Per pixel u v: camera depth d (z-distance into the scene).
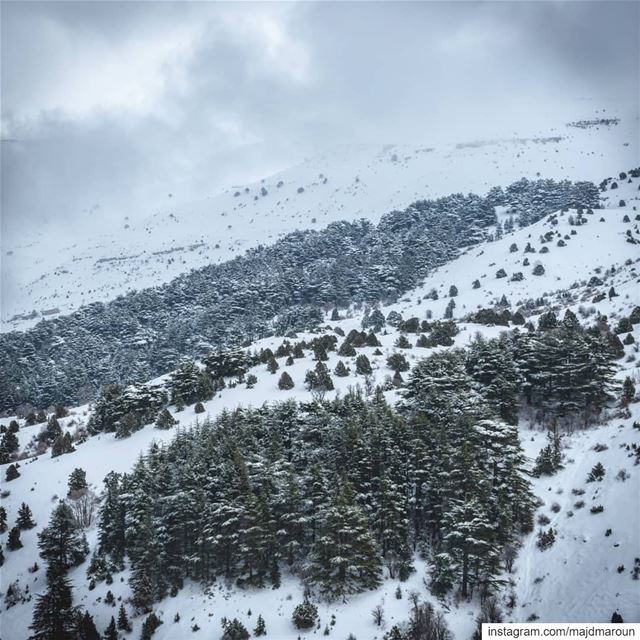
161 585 52.12
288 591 48.59
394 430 57.00
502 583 43.72
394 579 48.12
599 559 42.81
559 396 68.38
